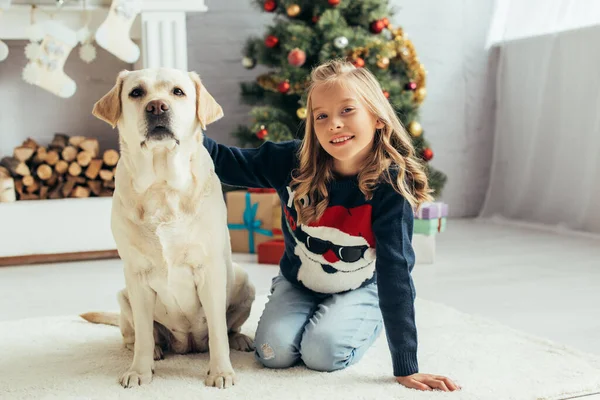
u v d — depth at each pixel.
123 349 1.71
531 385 1.40
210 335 1.47
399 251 1.45
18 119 3.58
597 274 2.66
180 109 1.38
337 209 1.52
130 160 1.40
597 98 3.59
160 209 1.39
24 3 3.00
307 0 3.39
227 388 1.39
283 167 1.63
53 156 3.31
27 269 2.98
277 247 2.96
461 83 4.52
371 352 1.66
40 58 2.96
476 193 4.58
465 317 1.97
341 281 1.60
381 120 1.48
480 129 4.57
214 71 4.04
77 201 3.13
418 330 1.84
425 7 4.37
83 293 2.48
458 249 3.27
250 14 4.05
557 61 3.91
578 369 1.50
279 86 3.28
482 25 4.52
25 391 1.40
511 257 3.04
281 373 1.49
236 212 3.27
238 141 3.68
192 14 3.95
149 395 1.35
